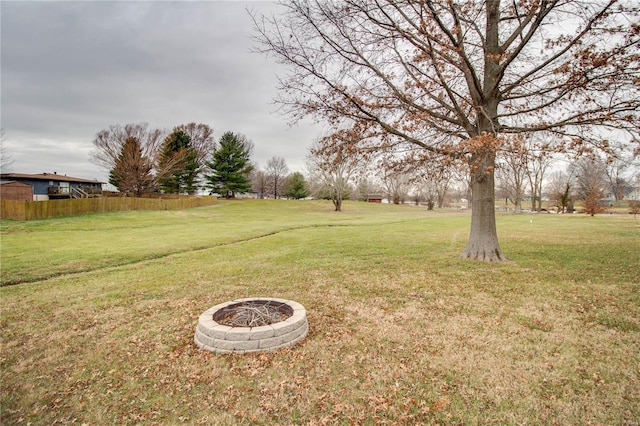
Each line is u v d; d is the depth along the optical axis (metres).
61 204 26.12
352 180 11.00
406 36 8.18
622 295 6.41
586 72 7.18
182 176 53.75
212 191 56.12
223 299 6.67
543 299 6.28
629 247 11.83
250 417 3.18
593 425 3.00
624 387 3.53
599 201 39.50
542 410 3.21
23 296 7.06
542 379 3.70
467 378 3.75
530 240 14.08
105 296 7.00
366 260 10.09
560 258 9.89
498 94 8.90
